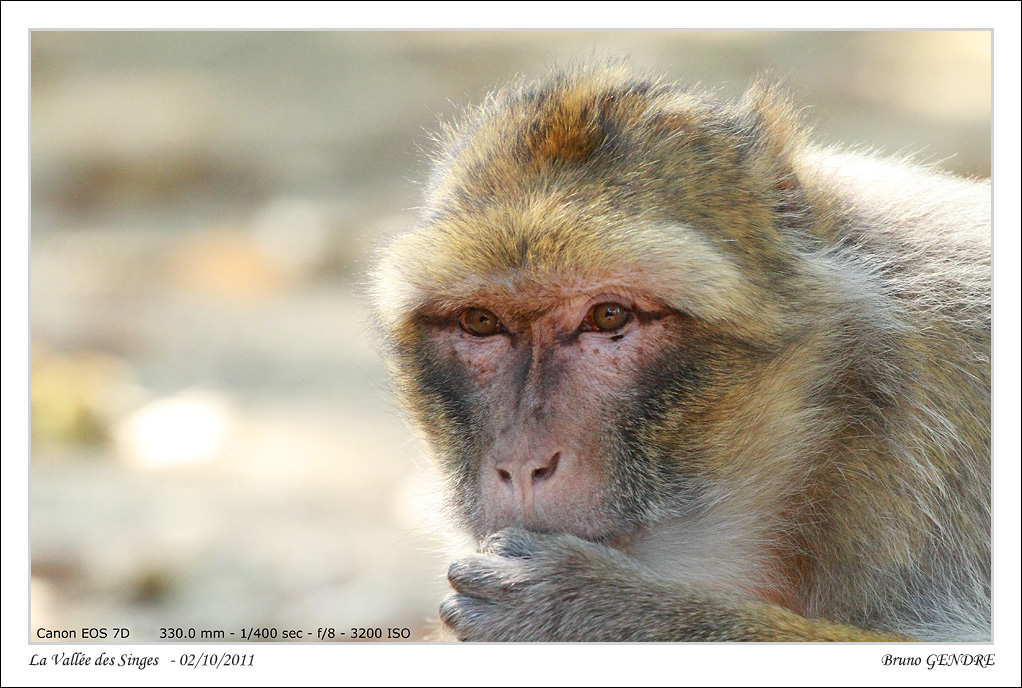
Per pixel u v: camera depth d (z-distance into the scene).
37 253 34.69
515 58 40.88
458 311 10.61
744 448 10.42
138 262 33.72
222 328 29.91
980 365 10.88
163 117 40.19
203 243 34.31
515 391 10.29
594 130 10.37
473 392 10.60
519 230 9.96
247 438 23.77
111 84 42.88
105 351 28.52
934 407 10.66
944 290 11.13
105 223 36.50
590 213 9.90
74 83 43.44
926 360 10.76
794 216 10.86
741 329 10.16
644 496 10.16
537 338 10.34
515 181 10.28
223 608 17.08
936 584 10.64
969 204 12.15
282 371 27.06
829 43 40.47
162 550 18.64
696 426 10.24
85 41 45.91
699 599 9.99
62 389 24.66
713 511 10.38
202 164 38.09
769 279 10.38
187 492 21.30
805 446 10.74
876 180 12.12
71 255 34.28
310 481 21.72
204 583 17.84
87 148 39.19
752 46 39.91
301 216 34.22
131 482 22.09
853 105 37.31
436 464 11.10
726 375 10.22
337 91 40.88
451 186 10.86
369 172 36.38
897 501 10.65
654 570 10.38
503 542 10.07
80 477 22.30
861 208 11.63
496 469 10.20
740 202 10.41
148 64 44.28
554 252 9.86
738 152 10.70
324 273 32.69
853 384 10.87
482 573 10.05
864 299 10.86
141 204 37.38
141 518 20.11
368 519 20.00
